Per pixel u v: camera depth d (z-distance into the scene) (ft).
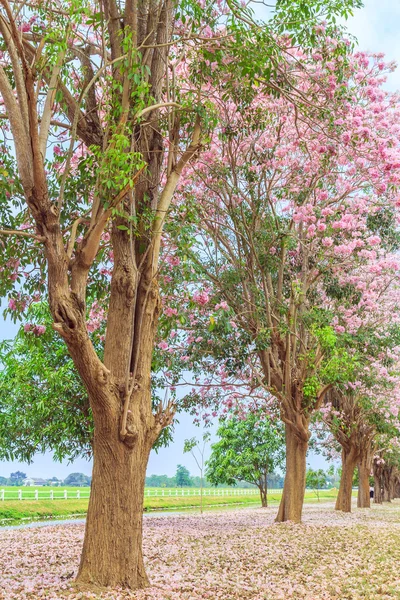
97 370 27.17
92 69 32.07
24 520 93.86
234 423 120.88
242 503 167.94
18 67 24.95
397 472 187.73
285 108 49.24
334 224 49.24
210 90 42.19
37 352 61.52
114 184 25.49
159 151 31.86
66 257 26.45
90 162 27.81
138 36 32.22
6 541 48.93
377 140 39.81
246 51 31.22
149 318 30.42
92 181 29.37
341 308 61.62
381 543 49.14
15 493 119.75
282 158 50.67
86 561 27.32
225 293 56.49
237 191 53.36
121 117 27.86
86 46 34.14
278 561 38.91
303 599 27.53
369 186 51.67
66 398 61.36
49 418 62.75
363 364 66.74
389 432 87.30
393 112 44.42
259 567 36.52
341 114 39.96
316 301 65.00
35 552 40.96
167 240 36.27
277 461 122.42
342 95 40.45
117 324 29.35
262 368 66.59
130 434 27.94
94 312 49.39
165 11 32.53
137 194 31.37
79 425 62.75
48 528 65.36
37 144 25.21
